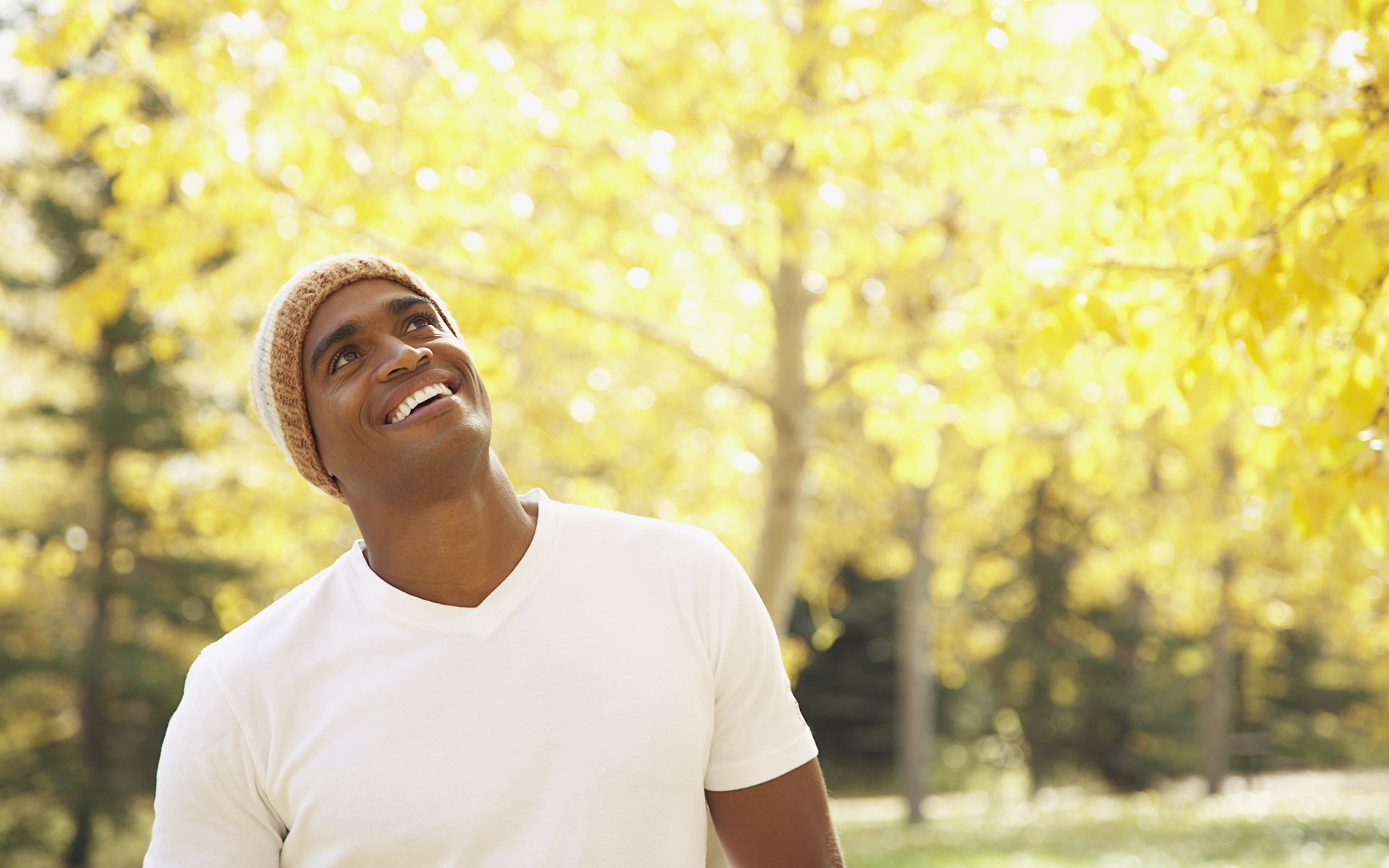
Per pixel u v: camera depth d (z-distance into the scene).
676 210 5.75
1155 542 11.55
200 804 1.47
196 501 8.37
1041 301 2.86
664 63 4.71
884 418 5.76
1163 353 3.05
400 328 1.54
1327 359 2.79
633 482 7.55
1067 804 18.72
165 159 4.63
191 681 1.52
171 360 13.74
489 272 5.20
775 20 5.09
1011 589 22.31
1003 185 3.98
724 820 1.58
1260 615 15.62
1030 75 3.82
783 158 5.31
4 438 14.44
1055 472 12.02
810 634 24.84
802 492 6.11
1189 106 2.84
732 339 6.91
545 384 7.35
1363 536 2.47
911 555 15.30
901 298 6.41
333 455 1.53
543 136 4.97
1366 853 10.39
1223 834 12.03
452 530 1.47
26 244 14.66
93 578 14.41
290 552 8.28
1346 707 25.75
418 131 4.62
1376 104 2.47
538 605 1.48
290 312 1.54
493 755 1.43
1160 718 22.28
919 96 4.80
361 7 4.41
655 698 1.45
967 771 25.67
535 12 4.89
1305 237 2.57
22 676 14.20
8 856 13.94
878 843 13.02
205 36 4.66
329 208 4.88
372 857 1.42
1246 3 2.63
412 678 1.45
